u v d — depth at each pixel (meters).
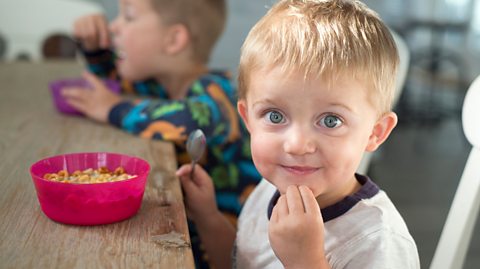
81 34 1.78
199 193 0.99
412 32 5.68
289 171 0.72
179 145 1.18
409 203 2.96
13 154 1.00
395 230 0.74
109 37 1.78
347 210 0.77
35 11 2.55
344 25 0.73
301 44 0.70
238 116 1.37
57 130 1.20
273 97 0.70
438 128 4.73
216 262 1.04
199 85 1.31
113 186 0.69
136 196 0.73
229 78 1.54
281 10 0.78
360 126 0.71
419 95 5.76
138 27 1.49
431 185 3.28
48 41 2.57
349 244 0.74
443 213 2.84
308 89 0.68
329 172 0.71
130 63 1.53
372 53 0.72
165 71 1.54
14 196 0.78
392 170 3.50
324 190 0.73
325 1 0.79
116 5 3.72
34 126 1.23
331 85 0.68
